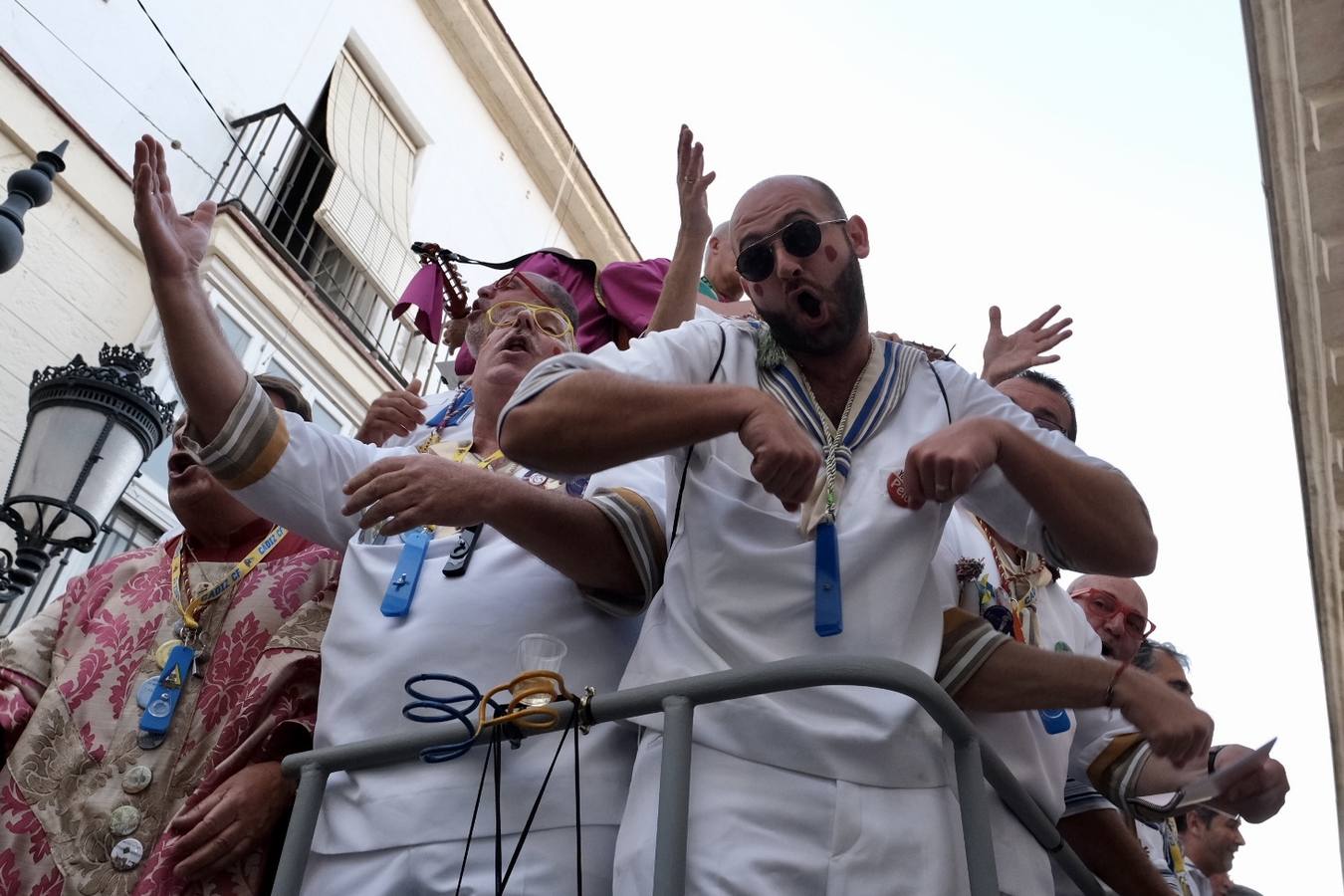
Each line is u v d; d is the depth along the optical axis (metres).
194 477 3.31
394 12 11.55
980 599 2.54
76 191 7.76
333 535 3.00
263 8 9.86
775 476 2.05
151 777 2.84
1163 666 4.09
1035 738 2.50
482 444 3.28
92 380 5.08
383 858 2.36
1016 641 2.34
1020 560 3.03
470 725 2.19
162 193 3.07
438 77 12.06
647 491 2.75
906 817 2.04
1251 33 8.34
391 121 11.36
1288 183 8.68
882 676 1.95
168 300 2.91
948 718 1.99
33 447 4.95
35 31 7.82
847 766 2.05
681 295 3.80
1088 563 2.32
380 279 10.48
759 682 1.98
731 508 2.29
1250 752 2.45
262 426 2.93
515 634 2.59
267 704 2.84
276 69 9.91
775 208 2.58
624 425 2.16
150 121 8.54
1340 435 9.83
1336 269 8.69
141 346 7.90
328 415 9.23
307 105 10.20
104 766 2.88
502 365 3.32
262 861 2.71
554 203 13.38
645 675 2.24
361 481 2.47
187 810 2.72
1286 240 8.96
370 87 11.19
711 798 2.04
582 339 4.46
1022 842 2.29
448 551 2.80
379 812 2.39
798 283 2.51
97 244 7.84
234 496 2.96
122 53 8.41
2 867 2.76
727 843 2.00
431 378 10.66
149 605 3.18
